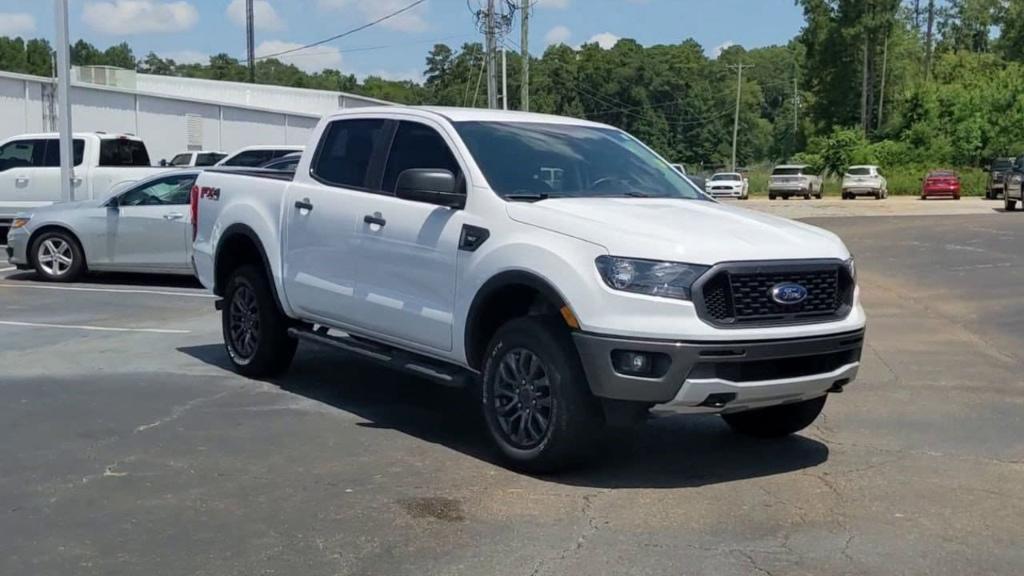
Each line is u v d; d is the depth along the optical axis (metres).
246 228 8.30
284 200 8.00
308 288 7.71
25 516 5.31
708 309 5.52
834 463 6.46
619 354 5.51
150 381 8.41
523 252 5.95
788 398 5.86
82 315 11.86
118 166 20.23
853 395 8.45
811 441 6.99
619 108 98.31
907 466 6.43
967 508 5.62
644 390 5.49
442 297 6.53
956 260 19.55
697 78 103.94
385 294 7.00
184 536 5.06
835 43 83.31
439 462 6.32
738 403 5.66
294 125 38.28
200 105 34.53
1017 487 6.02
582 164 7.01
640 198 6.76
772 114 138.38
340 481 5.92
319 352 9.74
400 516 5.36
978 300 14.30
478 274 6.21
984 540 5.14
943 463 6.50
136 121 32.34
